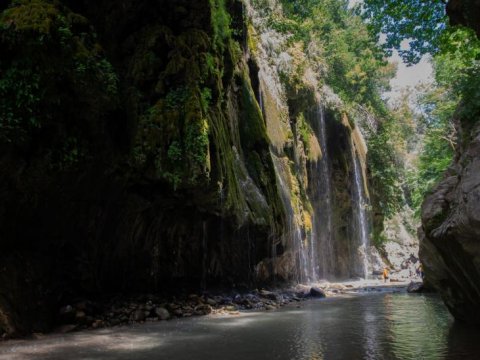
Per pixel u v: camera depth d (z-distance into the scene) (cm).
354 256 3441
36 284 937
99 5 1109
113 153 1065
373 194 4022
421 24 1593
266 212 1719
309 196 2909
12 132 837
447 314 1188
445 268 956
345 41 3856
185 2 1234
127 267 1230
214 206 1318
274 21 2630
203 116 1174
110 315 1043
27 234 954
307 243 2639
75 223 1047
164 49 1191
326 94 3462
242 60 1958
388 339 804
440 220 871
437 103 2947
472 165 737
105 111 1002
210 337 838
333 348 723
